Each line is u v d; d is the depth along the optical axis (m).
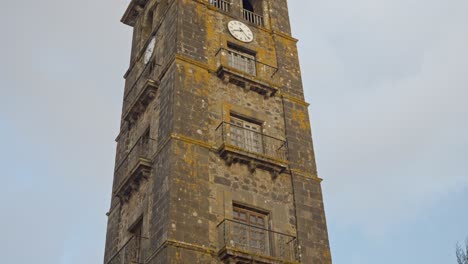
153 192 24.66
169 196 22.75
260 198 25.02
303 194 26.19
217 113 26.72
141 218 25.56
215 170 24.66
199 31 29.31
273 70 30.50
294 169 26.72
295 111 29.23
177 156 23.95
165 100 26.77
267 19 33.34
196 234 22.27
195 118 25.70
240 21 31.58
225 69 27.70
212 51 29.11
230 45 30.27
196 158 24.36
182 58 27.33
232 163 25.22
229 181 24.70
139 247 24.59
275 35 32.25
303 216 25.45
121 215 27.97
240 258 21.95
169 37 29.48
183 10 29.64
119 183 29.22
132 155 28.58
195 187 23.50
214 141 25.72
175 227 21.98
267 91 28.73
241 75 28.08
